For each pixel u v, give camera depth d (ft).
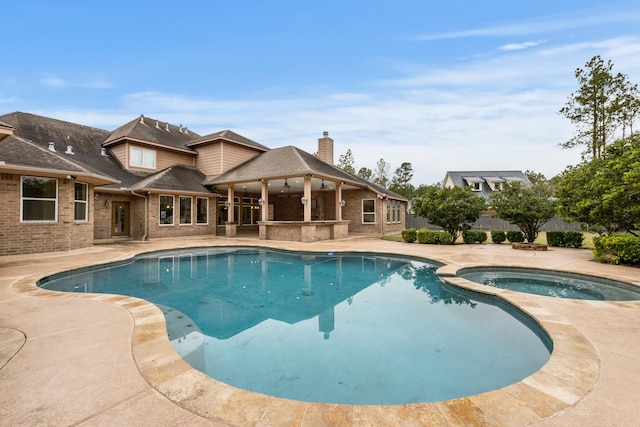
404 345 13.38
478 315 17.43
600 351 10.63
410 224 88.48
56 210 35.19
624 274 23.77
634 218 29.22
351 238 56.80
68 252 34.96
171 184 52.75
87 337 11.59
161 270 30.19
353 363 11.80
